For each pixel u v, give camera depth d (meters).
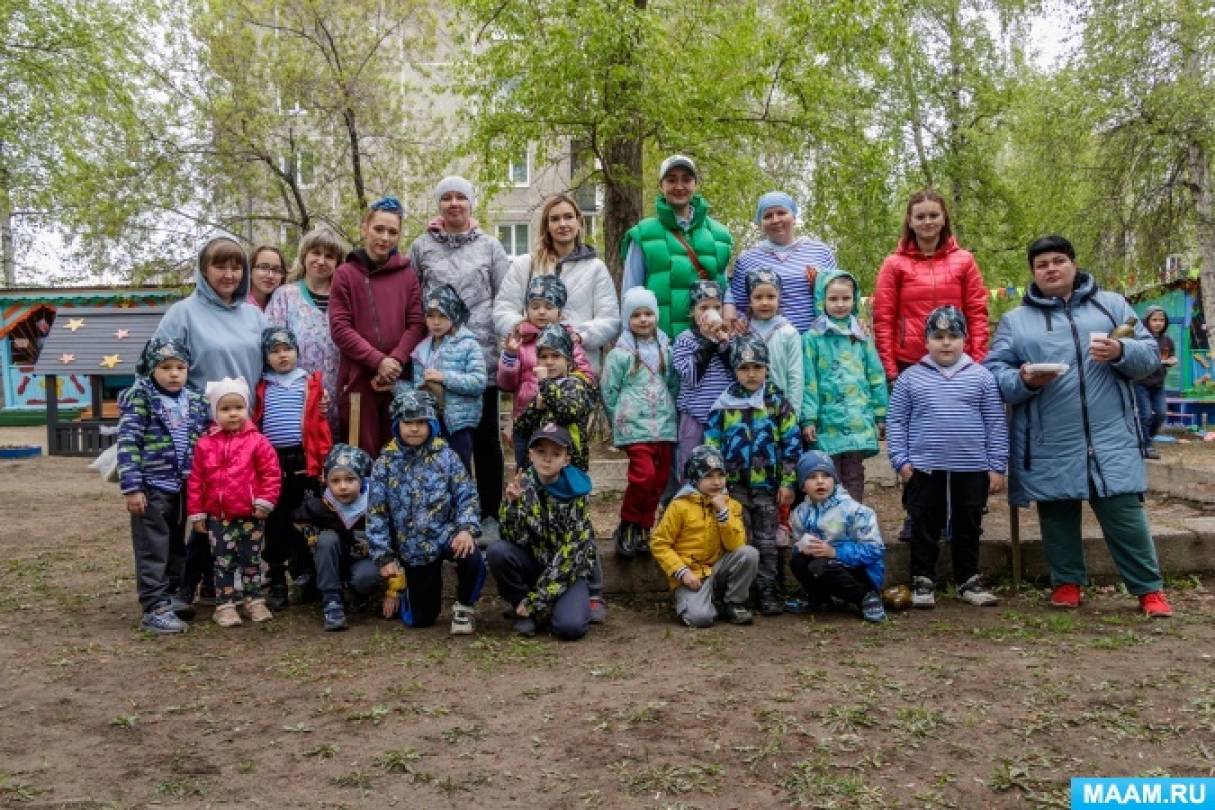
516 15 10.74
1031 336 5.15
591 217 19.97
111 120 16.81
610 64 10.16
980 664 4.16
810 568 5.00
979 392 5.15
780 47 11.33
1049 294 5.20
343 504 4.96
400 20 16.91
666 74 10.41
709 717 3.55
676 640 4.65
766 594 5.13
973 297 5.56
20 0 16.81
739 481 5.16
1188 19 15.16
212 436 4.98
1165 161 16.20
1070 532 5.20
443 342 5.30
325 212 17.25
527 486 4.78
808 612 5.18
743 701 3.71
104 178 16.45
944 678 3.97
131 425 4.84
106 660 4.38
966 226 22.17
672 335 5.69
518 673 4.14
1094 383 5.00
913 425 5.25
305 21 16.95
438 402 5.23
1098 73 16.16
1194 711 3.56
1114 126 16.39
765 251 5.79
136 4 17.73
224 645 4.62
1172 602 5.29
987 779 3.04
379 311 5.36
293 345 5.35
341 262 5.84
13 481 11.34
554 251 5.61
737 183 12.05
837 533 5.02
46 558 6.75
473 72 11.48
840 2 10.97
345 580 5.13
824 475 5.02
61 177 18.67
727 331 5.30
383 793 2.98
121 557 6.80
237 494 4.94
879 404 5.47
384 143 17.45
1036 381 4.91
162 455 4.91
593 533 4.95
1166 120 15.62
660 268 5.68
